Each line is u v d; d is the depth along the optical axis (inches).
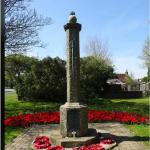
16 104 849.5
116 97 1331.2
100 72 1173.7
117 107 772.0
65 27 363.6
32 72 935.7
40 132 445.1
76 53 359.9
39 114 583.8
